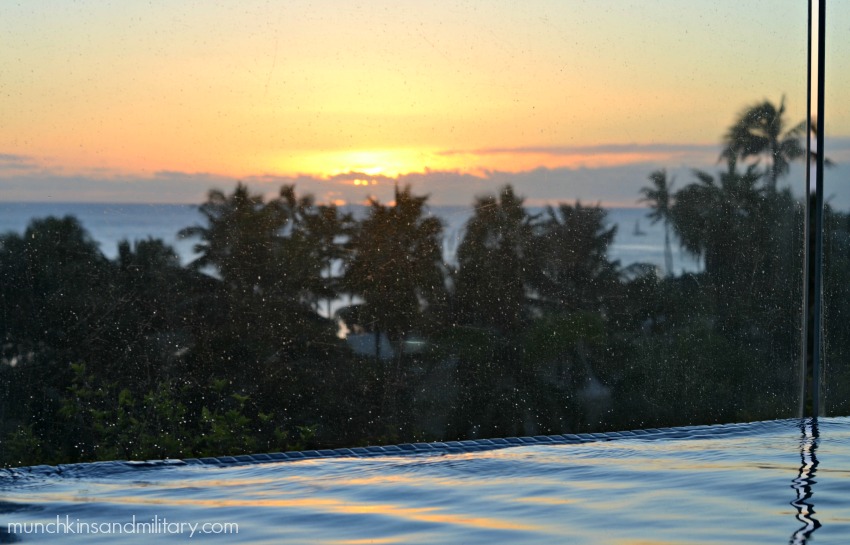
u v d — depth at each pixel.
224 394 3.39
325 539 1.79
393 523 1.90
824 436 3.08
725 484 2.22
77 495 2.29
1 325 3.19
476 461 2.62
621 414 3.77
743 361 3.90
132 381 3.30
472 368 3.64
